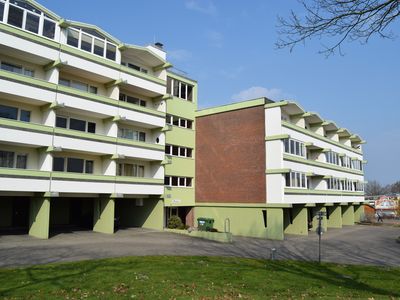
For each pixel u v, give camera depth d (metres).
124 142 28.75
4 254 16.81
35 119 24.78
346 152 48.72
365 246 27.53
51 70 24.80
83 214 32.19
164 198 31.66
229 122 33.88
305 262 19.19
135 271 13.27
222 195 33.44
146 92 31.78
